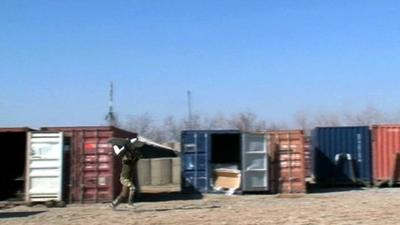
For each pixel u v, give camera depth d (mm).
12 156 28938
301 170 30188
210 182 30484
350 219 18172
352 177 33719
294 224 17094
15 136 28797
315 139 34375
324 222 17484
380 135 33875
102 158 25938
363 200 25219
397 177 33469
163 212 21141
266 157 30141
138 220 18672
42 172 25312
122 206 24031
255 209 21719
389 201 24578
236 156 31781
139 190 32750
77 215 20781
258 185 29891
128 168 22094
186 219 18641
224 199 27250
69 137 26031
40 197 25172
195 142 30828
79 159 25938
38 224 18281
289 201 25500
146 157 35438
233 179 30062
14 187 28391
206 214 20078
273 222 17578
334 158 34062
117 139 22203
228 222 17703
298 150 30312
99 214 20922
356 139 34062
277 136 30484
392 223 17188
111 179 25812
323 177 33969
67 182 25781
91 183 25812
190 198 28203
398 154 33531
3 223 18688
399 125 33688
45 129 26109
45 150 25422
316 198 26844
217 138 31922
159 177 41594
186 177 30703
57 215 20953
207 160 30594
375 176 33719
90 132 26094
